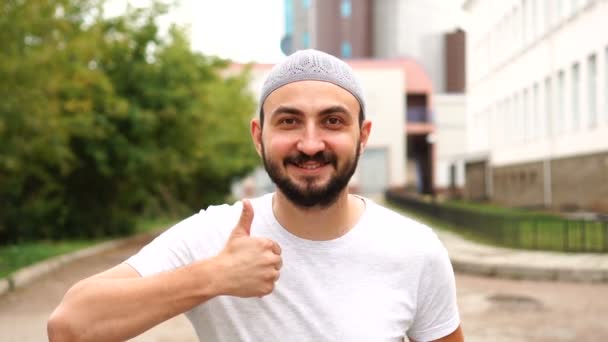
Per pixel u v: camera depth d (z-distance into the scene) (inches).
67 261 471.2
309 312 65.7
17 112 431.5
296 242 67.0
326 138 64.2
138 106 618.8
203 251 67.8
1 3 391.5
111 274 63.7
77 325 57.8
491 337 244.4
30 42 441.7
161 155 648.4
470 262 427.8
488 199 1280.8
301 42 2618.1
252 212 61.1
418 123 1871.3
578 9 840.9
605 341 236.4
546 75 966.4
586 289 360.5
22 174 602.2
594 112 820.6
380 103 1822.1
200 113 664.4
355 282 66.7
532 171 1020.5
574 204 853.2
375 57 2268.7
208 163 1100.5
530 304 313.0
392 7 2249.0
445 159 2015.3
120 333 58.0
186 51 671.8
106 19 624.1
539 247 495.2
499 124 1232.2
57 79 465.4
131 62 632.4
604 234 476.1
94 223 687.7
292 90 64.3
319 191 64.0
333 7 2273.6
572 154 861.2
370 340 65.1
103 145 617.9
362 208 72.0
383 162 1827.0
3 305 303.0
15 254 484.4
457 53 2255.2
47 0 415.8
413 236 69.5
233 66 1722.4
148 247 68.6
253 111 1288.1
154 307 58.0
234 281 58.9
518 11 1111.0
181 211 1163.9
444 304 71.3
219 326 66.6
